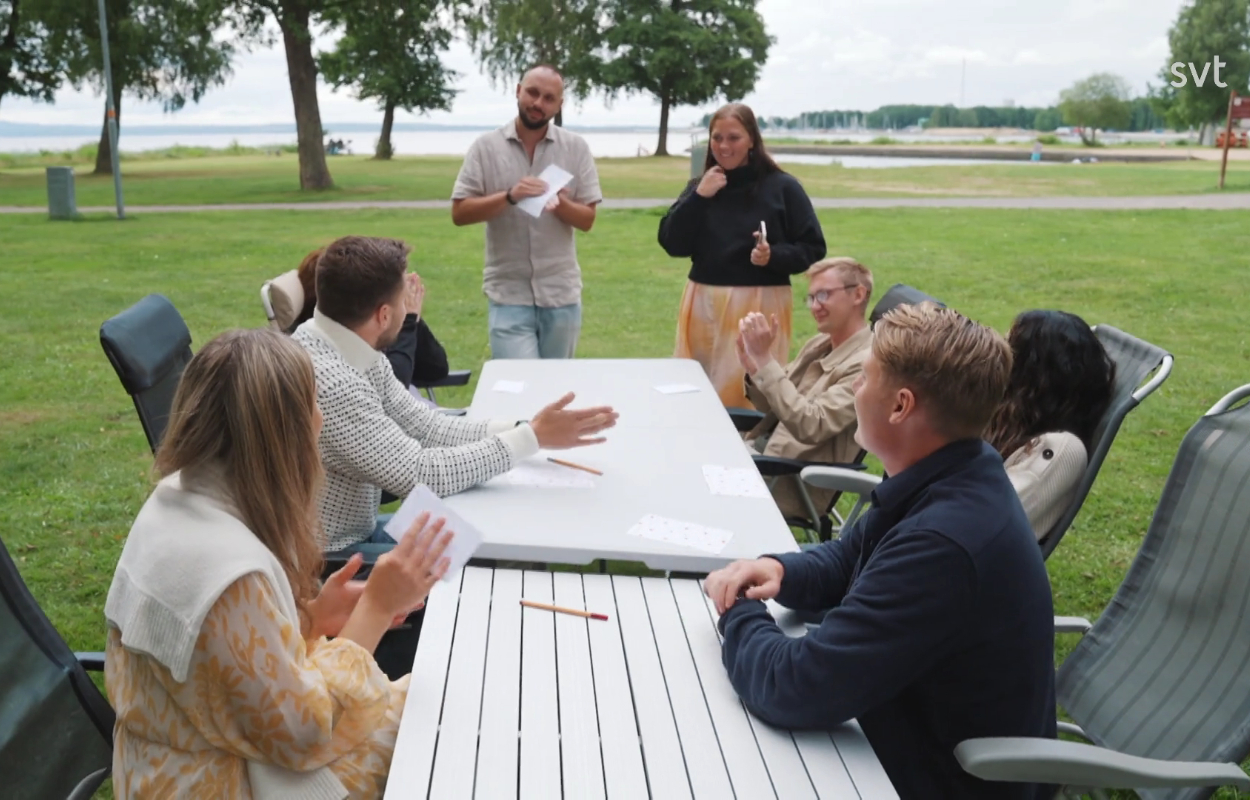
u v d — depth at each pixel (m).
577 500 2.70
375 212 19.66
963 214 18.12
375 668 1.84
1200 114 59.81
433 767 1.62
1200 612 2.31
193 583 1.59
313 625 2.12
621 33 45.59
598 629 2.08
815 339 4.04
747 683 1.78
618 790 1.57
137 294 10.59
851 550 2.12
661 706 1.81
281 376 1.70
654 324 9.05
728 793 1.58
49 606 3.78
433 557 1.98
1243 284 11.04
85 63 31.09
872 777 1.63
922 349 1.73
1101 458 2.65
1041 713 1.79
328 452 2.63
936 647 1.67
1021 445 2.75
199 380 1.69
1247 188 23.25
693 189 4.83
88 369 7.48
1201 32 58.53
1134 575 2.50
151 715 1.65
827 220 17.27
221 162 42.97
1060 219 17.25
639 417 3.49
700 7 47.06
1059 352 2.73
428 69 41.22
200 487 1.69
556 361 4.32
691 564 2.39
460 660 1.94
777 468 3.49
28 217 18.66
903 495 1.77
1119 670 2.39
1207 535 2.37
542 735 1.71
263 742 1.64
